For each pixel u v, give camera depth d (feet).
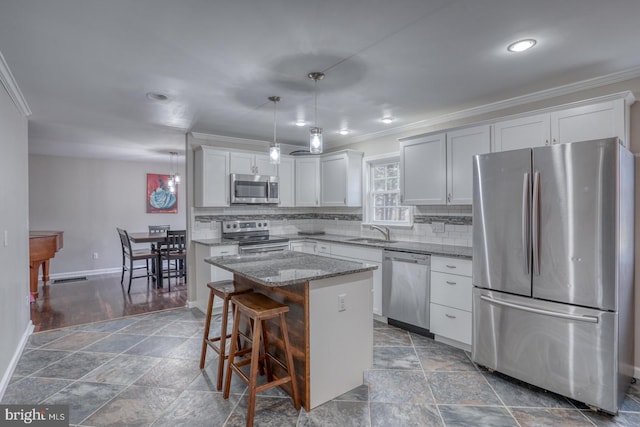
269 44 6.93
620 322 6.91
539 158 7.61
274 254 10.14
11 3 5.45
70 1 5.43
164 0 5.43
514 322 8.04
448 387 7.97
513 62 7.81
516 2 5.55
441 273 10.43
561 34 6.58
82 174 21.89
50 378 8.44
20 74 8.30
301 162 17.25
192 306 14.79
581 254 7.08
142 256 18.02
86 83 8.91
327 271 7.43
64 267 21.30
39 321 12.84
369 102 10.63
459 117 11.84
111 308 14.57
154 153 20.22
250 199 15.29
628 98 7.87
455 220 12.27
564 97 9.43
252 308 6.96
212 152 14.46
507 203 8.14
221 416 6.89
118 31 6.39
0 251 7.95
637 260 8.17
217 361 9.41
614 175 6.68
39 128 13.91
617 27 6.32
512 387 7.97
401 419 6.77
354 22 6.13
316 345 7.20
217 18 5.97
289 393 7.68
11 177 9.15
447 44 6.97
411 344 10.43
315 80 8.79
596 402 6.95
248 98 10.19
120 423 6.68
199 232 15.16
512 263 8.07
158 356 9.72
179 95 9.91
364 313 8.05
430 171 11.81
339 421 6.72
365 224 15.74
